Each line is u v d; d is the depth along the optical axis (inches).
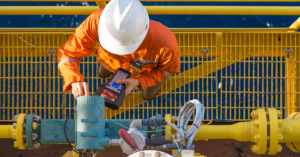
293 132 86.4
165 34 99.6
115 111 138.0
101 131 71.6
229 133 91.9
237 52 138.9
